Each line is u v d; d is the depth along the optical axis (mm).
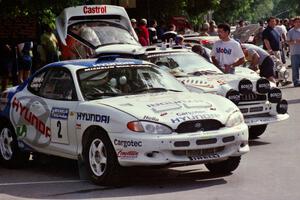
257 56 19656
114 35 20859
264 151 12594
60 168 11906
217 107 10109
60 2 17641
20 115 11594
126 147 9484
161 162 9375
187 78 13539
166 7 34625
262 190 9383
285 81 24500
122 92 10742
